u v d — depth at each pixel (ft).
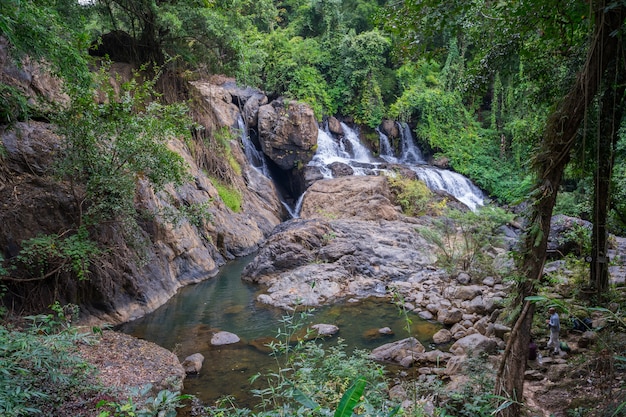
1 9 17.63
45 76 33.53
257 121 74.38
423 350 25.76
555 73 25.00
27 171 28.14
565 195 55.01
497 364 19.79
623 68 15.67
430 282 40.50
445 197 74.28
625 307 20.61
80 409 14.73
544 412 16.90
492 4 20.92
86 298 28.86
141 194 36.35
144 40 53.01
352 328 30.78
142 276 34.37
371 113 85.87
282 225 56.08
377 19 20.95
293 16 97.25
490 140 89.86
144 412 8.47
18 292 24.84
